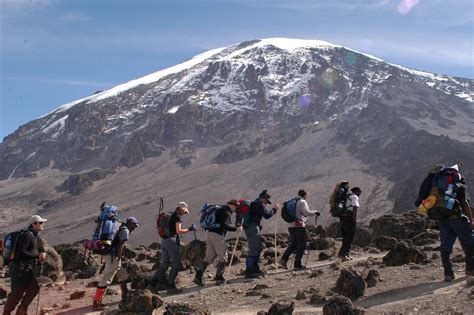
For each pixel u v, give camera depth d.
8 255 8.75
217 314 8.75
